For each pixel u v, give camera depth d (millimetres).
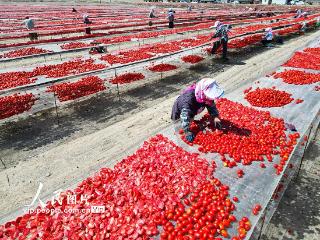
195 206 6488
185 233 5914
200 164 7898
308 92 13492
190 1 100500
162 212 6344
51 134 11797
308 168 9469
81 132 11969
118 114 13539
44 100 14688
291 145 9062
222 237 5980
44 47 26453
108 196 6773
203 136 9125
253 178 7691
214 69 20297
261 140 8977
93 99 15016
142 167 7738
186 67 20469
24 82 16141
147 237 5844
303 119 10984
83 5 74438
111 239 5785
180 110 9141
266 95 12414
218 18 51844
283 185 8375
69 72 18141
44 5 70062
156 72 19266
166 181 7281
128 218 6172
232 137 9031
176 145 8898
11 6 64438
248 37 30453
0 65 21062
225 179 7625
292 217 7703
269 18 51344
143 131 11961
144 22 44969
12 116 13086
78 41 29688
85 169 9602
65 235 5918
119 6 75938
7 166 9859
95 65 19594
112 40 29016
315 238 7141
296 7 83188
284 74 15633
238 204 6844
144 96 15547
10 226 6270
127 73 18531
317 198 8328
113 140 11336
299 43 28828
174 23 44062
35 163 9984
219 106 11578
